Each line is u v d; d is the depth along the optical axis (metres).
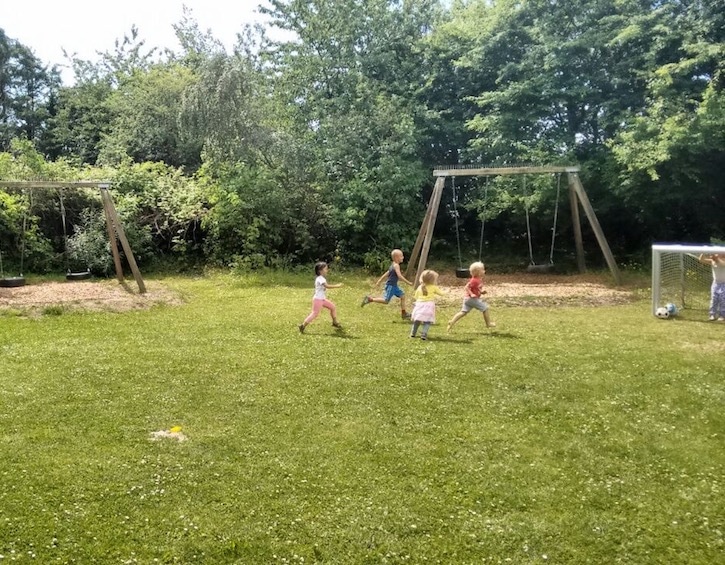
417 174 17.64
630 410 5.63
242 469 4.41
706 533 3.69
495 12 18.14
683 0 15.69
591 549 3.52
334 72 19.84
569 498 4.07
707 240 16.59
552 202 16.41
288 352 7.64
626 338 8.41
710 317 9.77
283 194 16.92
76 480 4.22
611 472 4.43
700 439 5.01
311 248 17.30
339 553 3.47
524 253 19.00
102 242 15.67
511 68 17.17
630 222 17.61
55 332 8.96
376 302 11.09
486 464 4.53
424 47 19.75
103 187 12.45
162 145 21.44
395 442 4.90
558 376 6.59
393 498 4.04
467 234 20.19
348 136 17.70
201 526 3.69
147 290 12.90
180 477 4.29
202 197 17.02
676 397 5.96
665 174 14.38
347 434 5.05
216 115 17.36
